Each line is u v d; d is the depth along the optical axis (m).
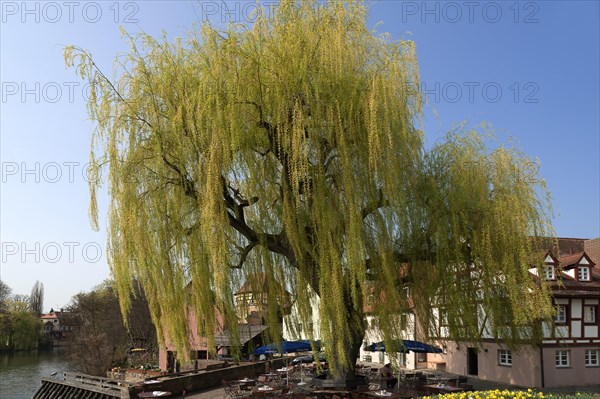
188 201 15.53
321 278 13.84
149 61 15.22
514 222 16.05
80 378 30.59
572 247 35.66
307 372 30.44
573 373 26.47
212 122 13.70
